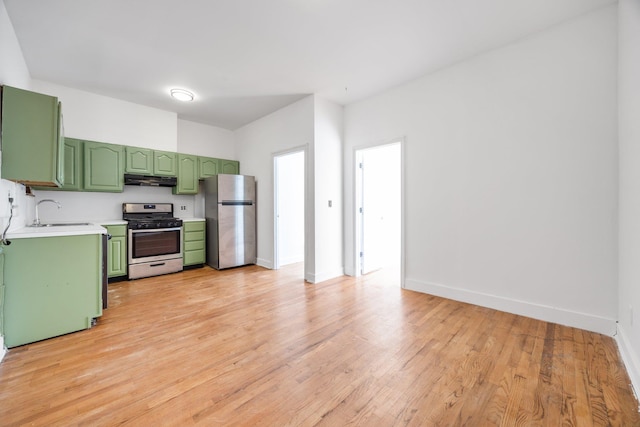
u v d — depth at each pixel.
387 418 1.32
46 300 2.10
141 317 2.53
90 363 1.79
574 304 2.27
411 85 3.29
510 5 2.07
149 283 3.64
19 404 1.41
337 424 1.28
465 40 2.51
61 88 3.44
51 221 3.53
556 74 2.32
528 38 2.45
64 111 3.46
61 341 2.08
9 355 1.88
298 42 2.54
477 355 1.87
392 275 4.07
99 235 2.35
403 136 3.36
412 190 3.29
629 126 1.77
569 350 1.91
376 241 4.50
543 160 2.40
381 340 2.09
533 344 2.00
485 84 2.71
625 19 1.84
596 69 2.15
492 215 2.69
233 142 5.41
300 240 5.29
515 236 2.56
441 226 3.05
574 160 2.26
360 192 4.04
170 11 2.13
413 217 3.29
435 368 1.72
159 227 4.03
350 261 4.04
